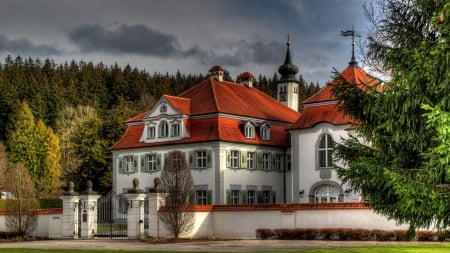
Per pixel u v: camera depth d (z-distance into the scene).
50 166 92.38
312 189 51.25
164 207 35.09
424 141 18.66
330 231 31.72
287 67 77.31
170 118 60.34
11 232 38.62
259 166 60.56
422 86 18.39
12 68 129.88
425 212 17.59
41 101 111.75
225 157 57.09
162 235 35.12
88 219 38.12
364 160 19.12
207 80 64.62
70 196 38.19
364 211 31.27
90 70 134.12
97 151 73.56
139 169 62.88
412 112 18.67
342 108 20.67
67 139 99.38
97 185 73.94
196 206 35.41
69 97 121.00
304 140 52.19
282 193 63.16
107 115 114.56
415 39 19.72
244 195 58.62
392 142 19.42
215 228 35.75
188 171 35.72
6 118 107.19
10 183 51.16
